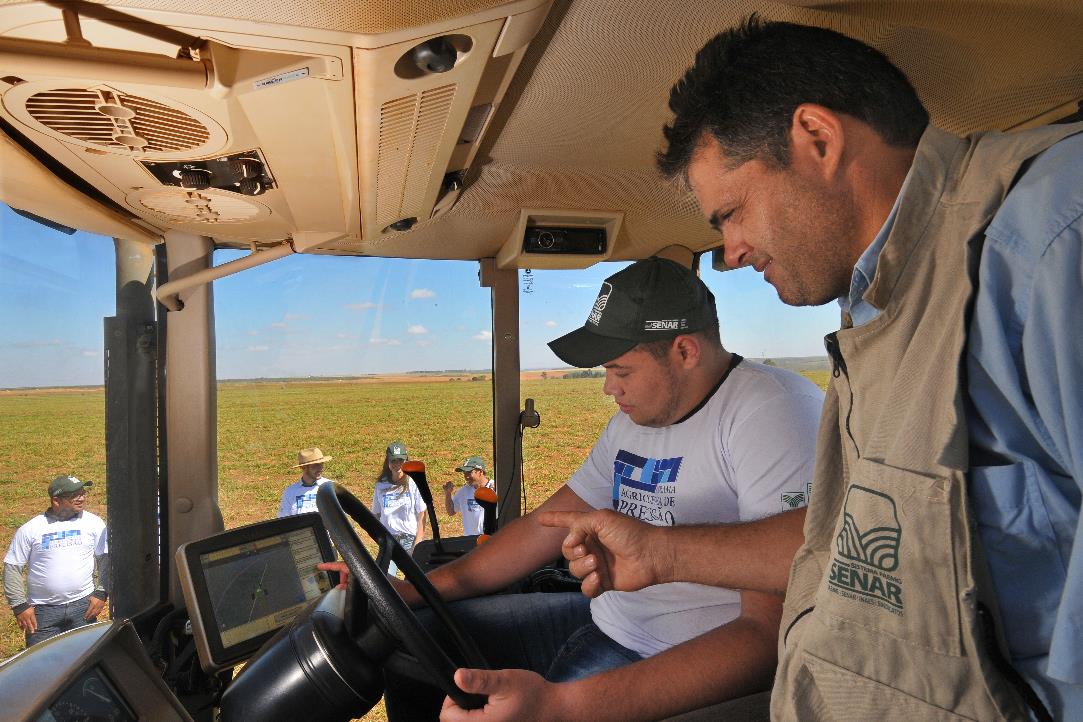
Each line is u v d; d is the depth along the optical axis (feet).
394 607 3.96
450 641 5.32
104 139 4.05
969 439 2.34
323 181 5.00
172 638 6.02
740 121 2.74
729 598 4.76
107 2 2.69
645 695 3.88
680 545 3.96
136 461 6.65
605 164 6.18
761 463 4.43
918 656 2.40
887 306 2.62
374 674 4.44
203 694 5.63
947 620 2.33
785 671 3.06
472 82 3.72
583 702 3.83
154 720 3.90
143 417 6.71
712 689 3.94
